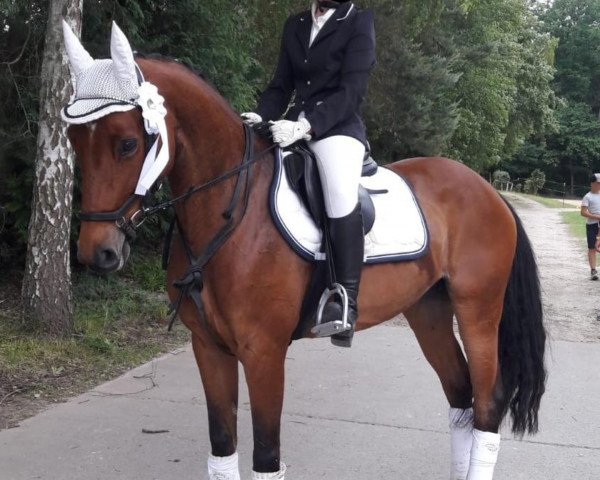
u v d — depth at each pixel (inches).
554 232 707.4
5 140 271.9
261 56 468.1
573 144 1935.3
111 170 88.9
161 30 313.4
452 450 135.9
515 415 134.6
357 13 113.7
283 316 104.0
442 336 137.4
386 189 125.3
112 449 149.4
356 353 231.8
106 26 285.7
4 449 148.1
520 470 142.9
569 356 233.1
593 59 2105.1
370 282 118.4
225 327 102.5
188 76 102.4
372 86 654.5
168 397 184.1
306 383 197.8
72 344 219.1
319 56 113.1
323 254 109.1
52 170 219.0
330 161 109.0
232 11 351.3
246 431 162.2
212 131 102.6
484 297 129.4
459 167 138.1
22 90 277.9
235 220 102.0
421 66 656.4
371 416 172.1
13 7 266.1
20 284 287.0
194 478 136.7
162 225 315.3
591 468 144.6
